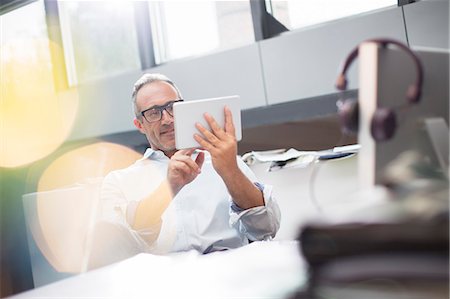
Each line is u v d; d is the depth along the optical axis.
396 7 2.01
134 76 2.78
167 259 0.84
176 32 2.74
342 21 2.14
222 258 0.77
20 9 3.17
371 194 0.55
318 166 1.13
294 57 2.27
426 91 0.62
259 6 2.39
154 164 1.68
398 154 0.60
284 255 0.71
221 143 1.30
